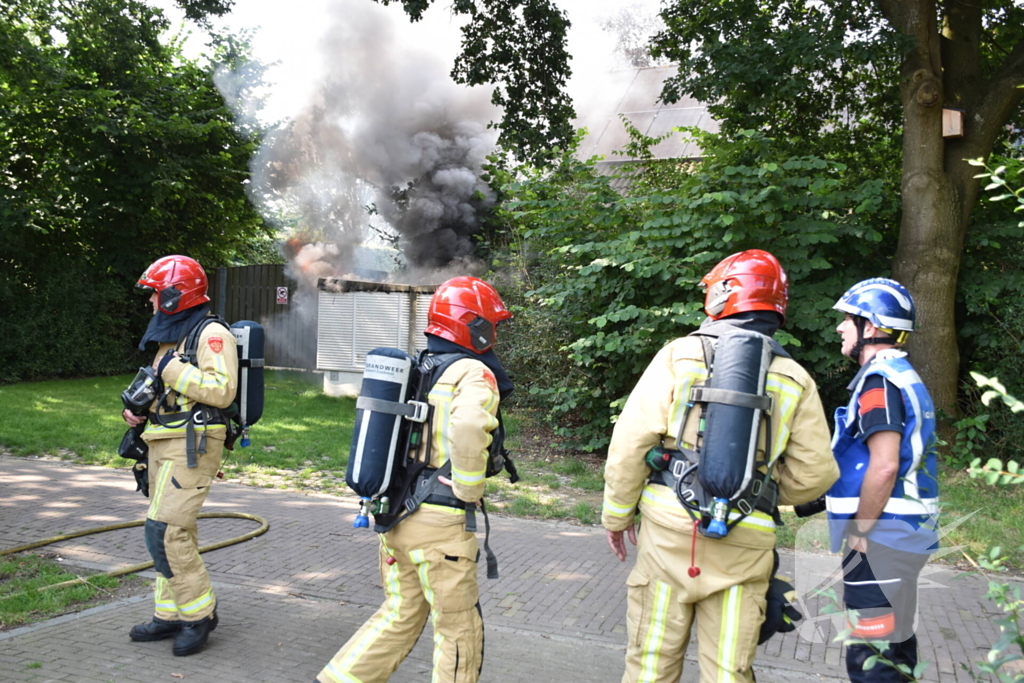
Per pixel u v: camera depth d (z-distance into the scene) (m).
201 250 18.42
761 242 7.97
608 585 4.98
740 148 8.23
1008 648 1.91
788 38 9.10
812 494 2.41
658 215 8.28
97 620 4.15
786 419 2.37
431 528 2.80
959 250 8.31
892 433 2.57
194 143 16.80
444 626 2.81
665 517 2.42
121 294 16.47
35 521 6.10
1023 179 7.99
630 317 7.92
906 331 2.77
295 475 8.03
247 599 4.58
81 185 15.81
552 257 9.34
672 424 2.41
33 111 15.35
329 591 4.77
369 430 2.78
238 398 3.90
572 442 9.50
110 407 11.77
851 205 8.56
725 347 2.36
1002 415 7.96
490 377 2.90
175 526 3.69
